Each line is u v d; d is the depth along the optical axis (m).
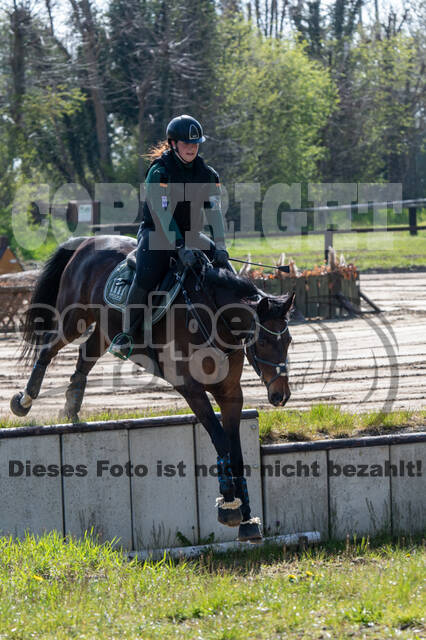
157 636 6.23
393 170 94.50
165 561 9.34
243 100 62.19
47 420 11.12
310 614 6.63
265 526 9.98
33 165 59.88
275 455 9.95
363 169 82.56
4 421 10.76
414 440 10.12
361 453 10.09
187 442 9.92
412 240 48.28
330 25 89.31
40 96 54.47
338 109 75.56
